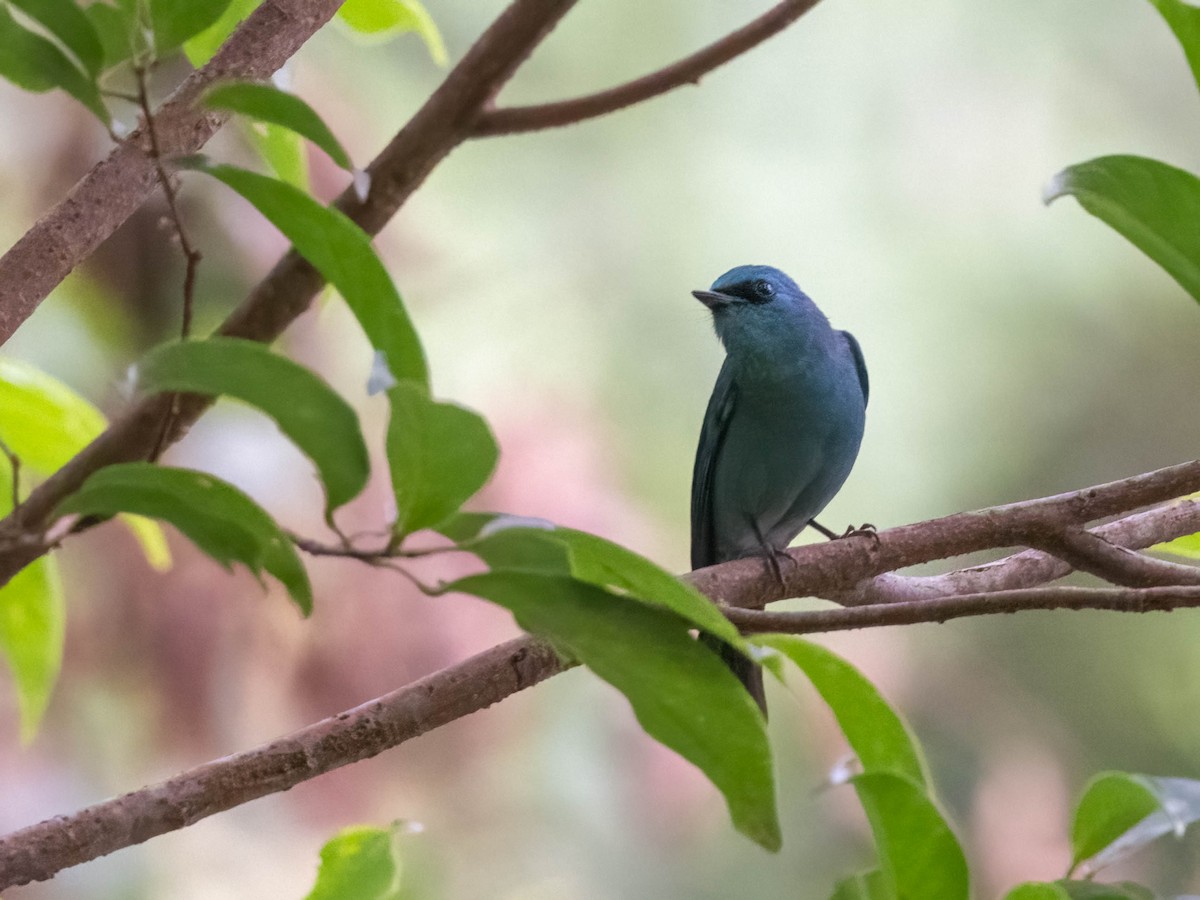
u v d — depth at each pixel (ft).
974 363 49.60
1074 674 47.67
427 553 11.01
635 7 52.01
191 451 32.27
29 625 19.77
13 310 14.90
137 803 14.42
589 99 19.92
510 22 19.15
